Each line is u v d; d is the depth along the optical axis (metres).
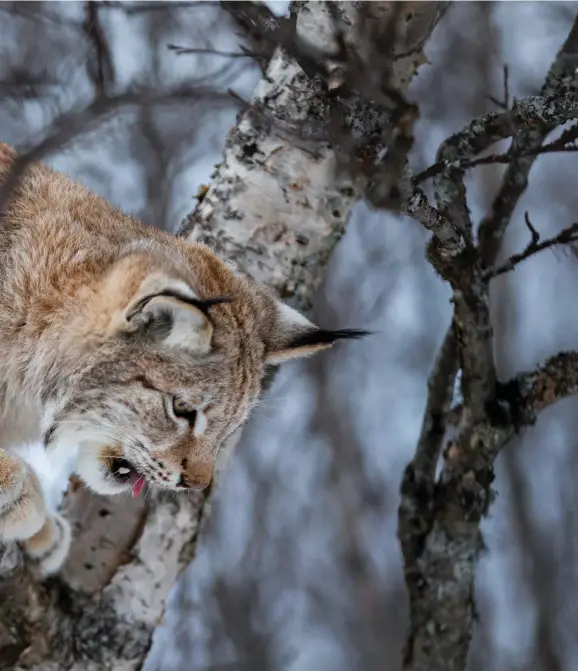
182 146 18.55
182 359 9.62
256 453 21.58
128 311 9.40
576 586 21.34
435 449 10.70
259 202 10.22
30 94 9.83
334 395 22.44
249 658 18.44
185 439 9.80
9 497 9.23
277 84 9.76
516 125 9.21
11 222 9.94
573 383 10.20
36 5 12.09
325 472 21.95
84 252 9.85
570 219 23.72
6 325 9.77
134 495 9.83
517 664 19.86
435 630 10.30
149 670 17.28
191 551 10.06
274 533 21.05
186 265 9.77
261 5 9.12
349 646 20.16
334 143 8.74
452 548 10.35
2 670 9.27
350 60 8.81
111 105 7.27
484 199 21.20
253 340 10.16
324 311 22.45
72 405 9.73
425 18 9.54
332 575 20.91
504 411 10.20
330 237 10.33
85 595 9.73
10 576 9.20
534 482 22.61
